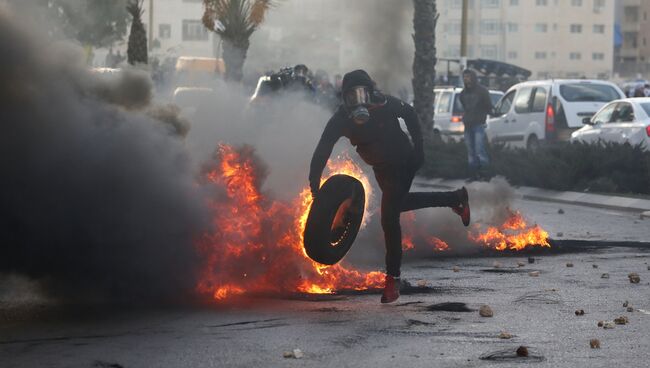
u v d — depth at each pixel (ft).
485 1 311.06
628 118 69.36
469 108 68.39
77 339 20.90
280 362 19.02
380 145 25.41
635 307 24.76
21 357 19.38
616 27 347.15
